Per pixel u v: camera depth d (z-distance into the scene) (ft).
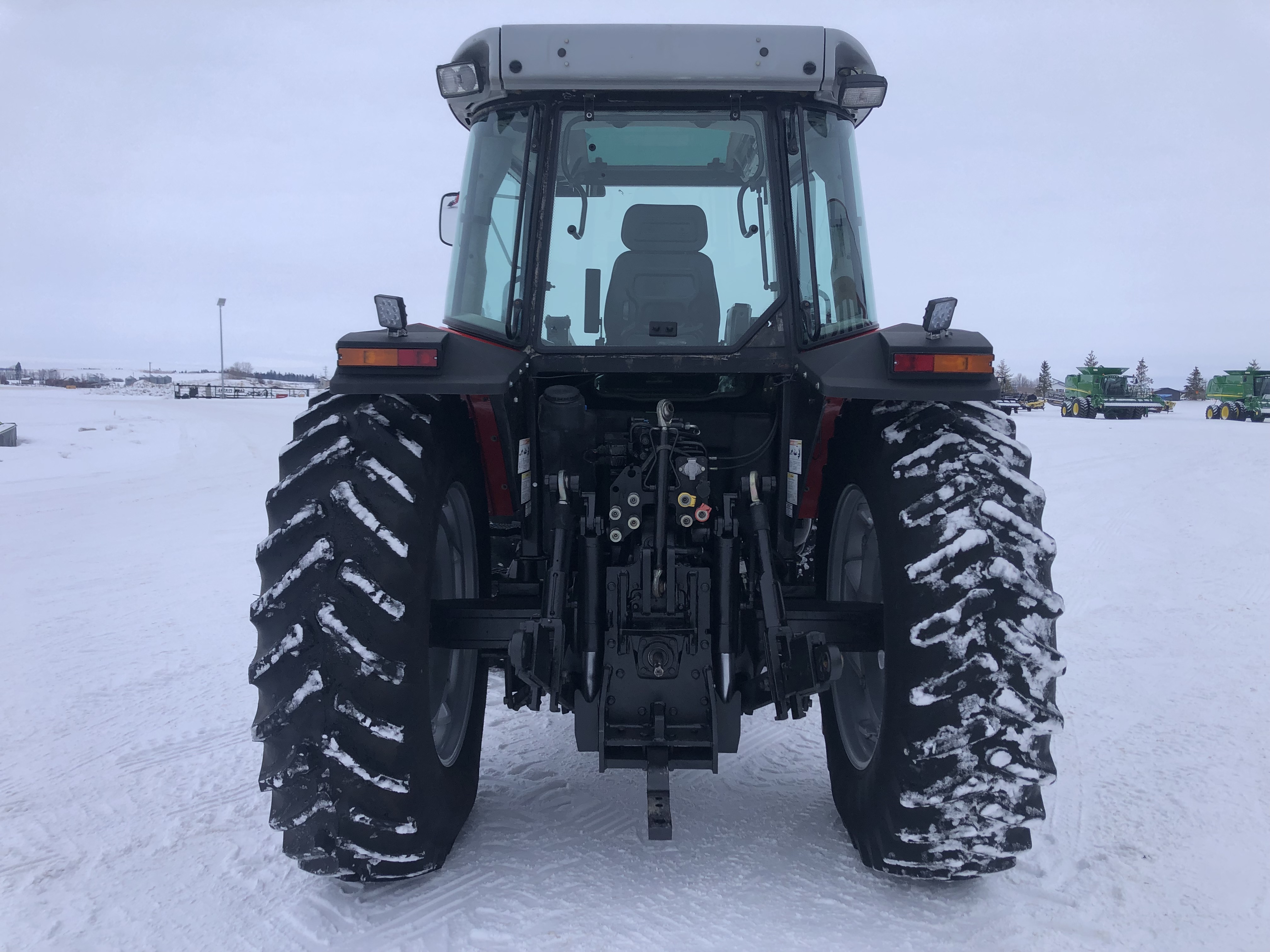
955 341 7.80
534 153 9.27
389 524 7.21
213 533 28.66
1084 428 92.12
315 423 7.87
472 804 8.95
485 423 9.40
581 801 9.67
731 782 10.23
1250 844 8.65
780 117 9.23
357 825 7.06
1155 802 9.58
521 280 9.23
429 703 7.60
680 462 8.59
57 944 6.98
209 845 8.66
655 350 9.15
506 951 6.81
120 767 10.64
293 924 7.23
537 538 9.59
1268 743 11.28
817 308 9.26
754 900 7.55
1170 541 26.61
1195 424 104.22
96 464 52.60
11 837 8.84
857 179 9.98
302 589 7.04
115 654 15.46
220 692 13.48
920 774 7.06
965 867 7.19
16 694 13.37
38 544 26.63
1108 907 7.50
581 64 8.96
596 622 8.25
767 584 8.17
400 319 7.92
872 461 8.08
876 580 9.20
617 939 6.95
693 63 8.98
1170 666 14.64
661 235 9.59
